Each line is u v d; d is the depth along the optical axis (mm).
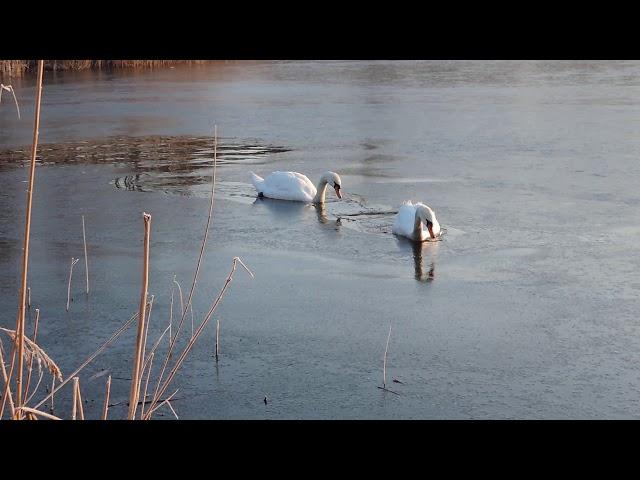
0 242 15672
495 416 9211
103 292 13094
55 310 12328
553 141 24984
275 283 13570
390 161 22859
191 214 17859
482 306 12477
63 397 9609
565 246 15219
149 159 23531
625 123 27609
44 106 34375
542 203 18141
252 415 9219
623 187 19344
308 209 18391
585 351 10914
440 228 16609
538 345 11102
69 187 20156
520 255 14789
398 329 11656
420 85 40062
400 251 15227
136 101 35719
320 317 12109
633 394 9742
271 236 16281
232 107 33594
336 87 40094
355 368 10477
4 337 11227
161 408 9375
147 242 5211
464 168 21719
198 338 11398
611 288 13125
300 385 10008
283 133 27500
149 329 11695
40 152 24422
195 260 14727
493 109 31484
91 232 16359
